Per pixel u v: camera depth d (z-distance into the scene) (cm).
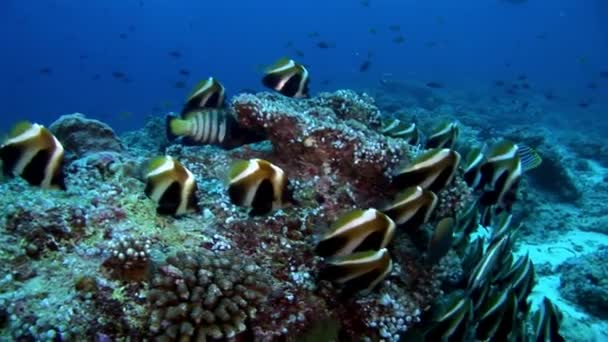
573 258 284
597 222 352
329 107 187
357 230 105
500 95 1176
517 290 151
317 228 133
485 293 137
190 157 175
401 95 998
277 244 131
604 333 223
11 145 103
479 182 141
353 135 149
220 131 165
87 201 134
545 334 144
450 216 146
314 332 119
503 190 137
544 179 410
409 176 125
